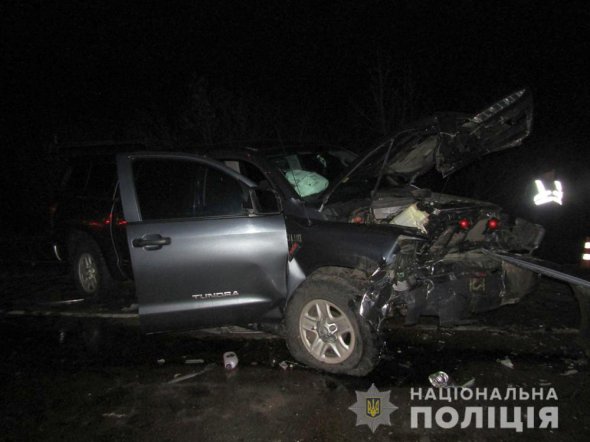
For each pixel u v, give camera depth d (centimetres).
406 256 434
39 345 538
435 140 484
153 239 449
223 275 451
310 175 499
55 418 389
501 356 461
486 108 444
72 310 646
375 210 504
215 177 478
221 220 452
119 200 599
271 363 463
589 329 460
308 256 435
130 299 676
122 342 534
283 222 447
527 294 523
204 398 407
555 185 641
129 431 367
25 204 1412
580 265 778
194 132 1228
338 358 431
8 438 366
